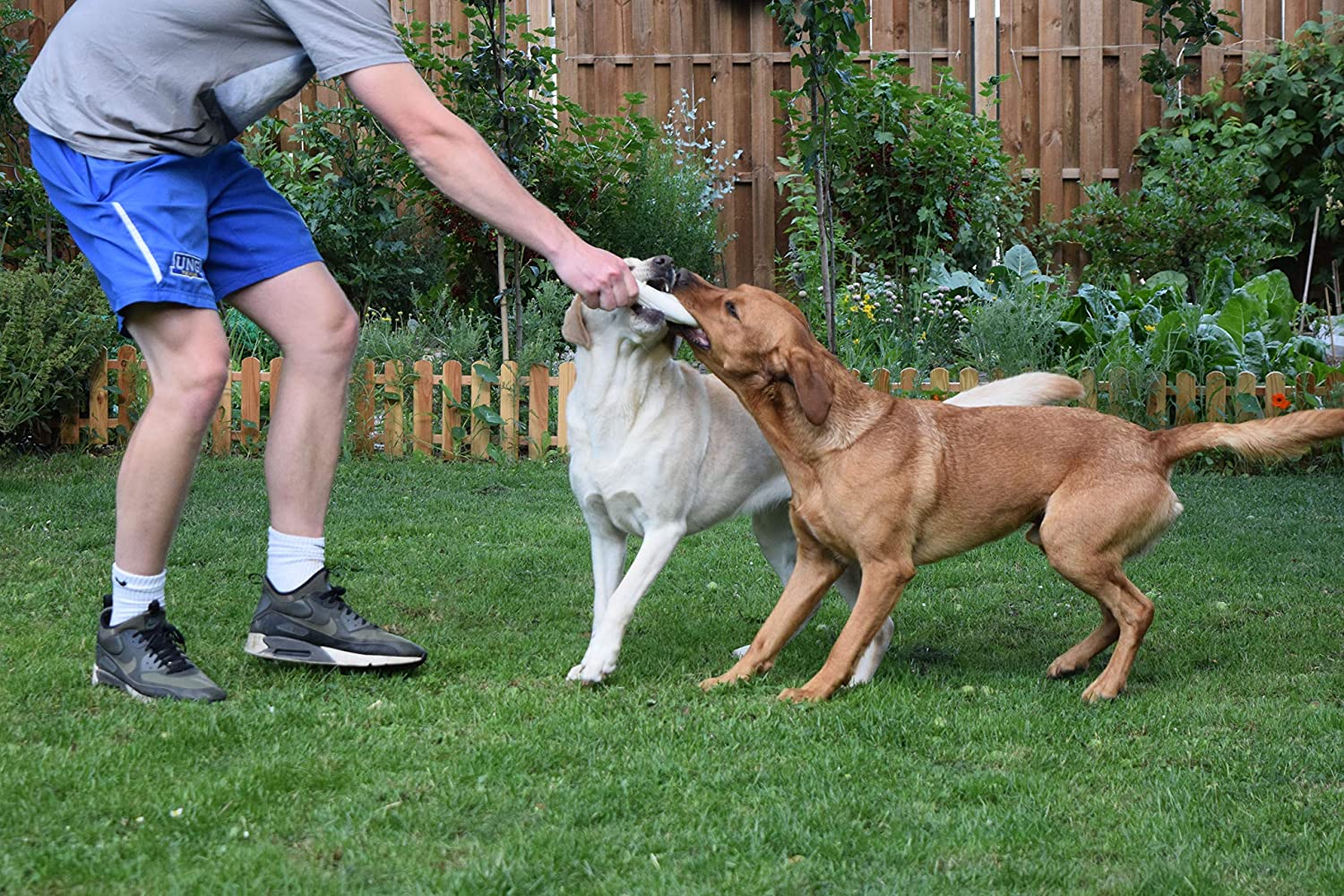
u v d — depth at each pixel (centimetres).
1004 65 1079
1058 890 240
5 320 745
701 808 272
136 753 291
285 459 363
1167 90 1041
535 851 247
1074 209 1056
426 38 1066
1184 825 269
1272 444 380
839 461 374
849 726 334
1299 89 1032
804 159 722
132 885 230
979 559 558
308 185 938
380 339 821
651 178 983
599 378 380
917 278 982
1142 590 500
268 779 277
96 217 328
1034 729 335
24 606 431
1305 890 240
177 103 331
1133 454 384
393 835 255
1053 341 871
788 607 387
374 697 347
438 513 631
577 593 487
